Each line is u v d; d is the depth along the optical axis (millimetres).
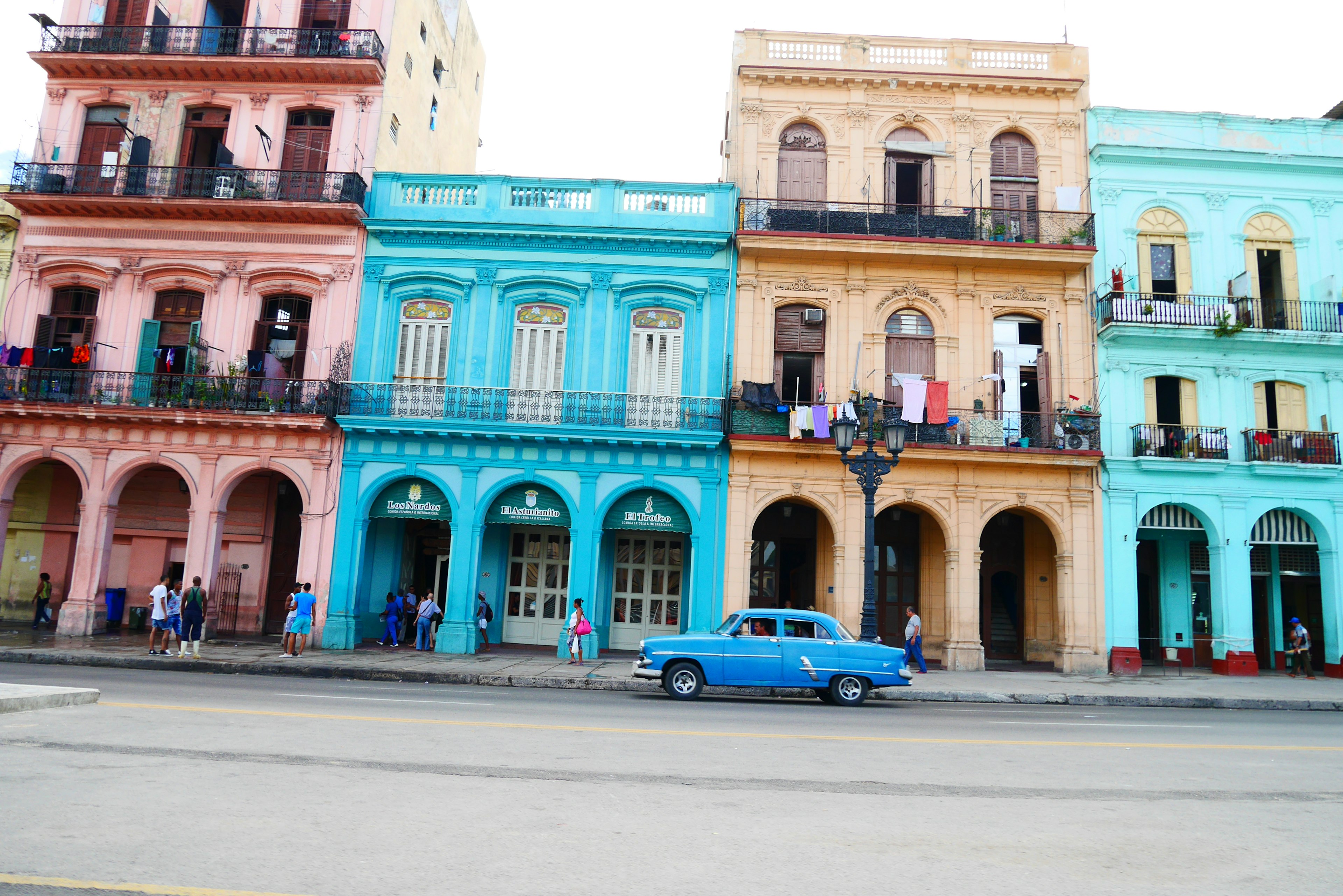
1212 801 6977
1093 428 22188
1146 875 4918
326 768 7012
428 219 23578
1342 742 10914
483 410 22469
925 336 23391
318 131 24453
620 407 22422
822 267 23453
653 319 23484
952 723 12148
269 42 24547
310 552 22156
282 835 5066
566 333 23391
